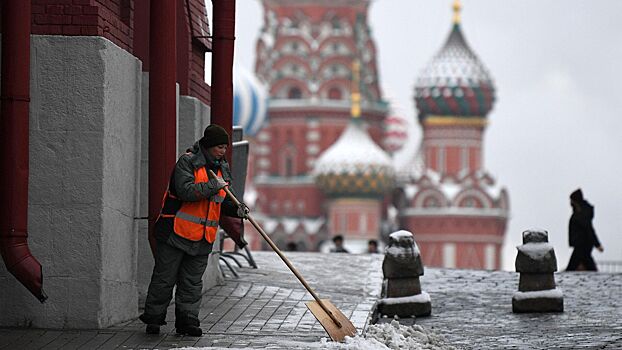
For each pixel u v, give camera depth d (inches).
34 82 821.9
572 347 861.8
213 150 780.6
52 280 820.6
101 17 832.3
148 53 976.9
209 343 778.2
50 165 821.9
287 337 809.5
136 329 823.7
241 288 1045.8
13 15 786.2
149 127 893.8
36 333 802.8
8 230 787.4
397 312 1050.1
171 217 781.3
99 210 820.6
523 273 1085.8
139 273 967.0
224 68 1027.9
